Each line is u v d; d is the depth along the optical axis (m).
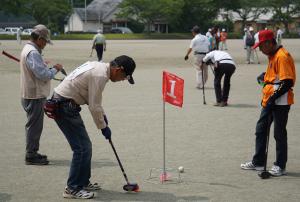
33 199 5.94
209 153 8.10
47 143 8.83
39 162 7.46
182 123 10.59
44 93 7.36
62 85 5.92
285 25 93.06
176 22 88.25
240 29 97.31
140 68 24.42
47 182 6.61
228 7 90.62
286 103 6.79
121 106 12.74
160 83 17.92
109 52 37.06
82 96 5.86
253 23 96.56
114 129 9.94
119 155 7.97
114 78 5.73
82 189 6.05
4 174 6.99
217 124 10.50
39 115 7.39
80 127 5.98
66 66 24.78
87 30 98.81
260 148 7.11
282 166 6.93
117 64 5.66
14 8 69.94
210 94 15.13
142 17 85.12
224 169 7.21
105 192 6.20
